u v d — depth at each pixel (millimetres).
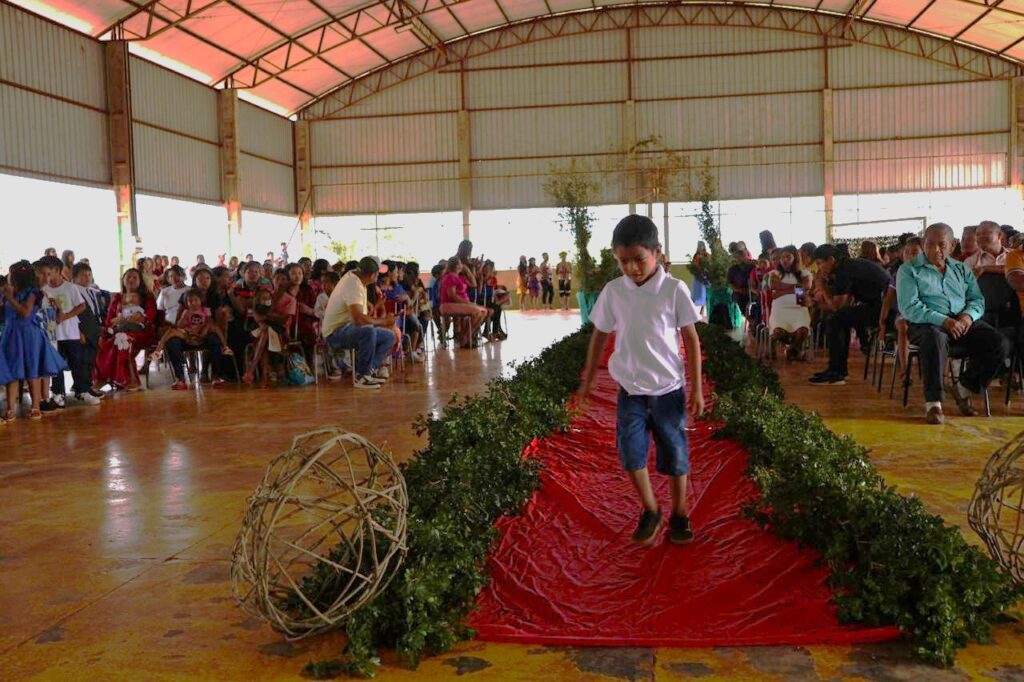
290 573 3883
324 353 12141
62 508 5316
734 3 29094
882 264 12539
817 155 29469
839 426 7066
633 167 29953
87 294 10359
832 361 9750
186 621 3490
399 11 25750
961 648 3043
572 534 4332
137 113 22422
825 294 9805
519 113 30547
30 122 18812
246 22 23578
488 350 15539
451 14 27516
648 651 3098
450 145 30859
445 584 3197
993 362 7281
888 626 3156
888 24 28578
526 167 30688
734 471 5305
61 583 3980
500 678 2934
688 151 29922
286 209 30844
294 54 26844
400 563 3227
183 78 24656
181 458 6738
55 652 3240
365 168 31297
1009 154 28438
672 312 4023
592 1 28844
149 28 21125
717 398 7062
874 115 29125
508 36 30234
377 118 31109
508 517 4496
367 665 2967
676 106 29875
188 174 24859
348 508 3141
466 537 3705
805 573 3645
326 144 31422
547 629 3279
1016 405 7812
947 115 28750
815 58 29203
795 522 3910
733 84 29609
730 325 17078
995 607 3129
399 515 3264
